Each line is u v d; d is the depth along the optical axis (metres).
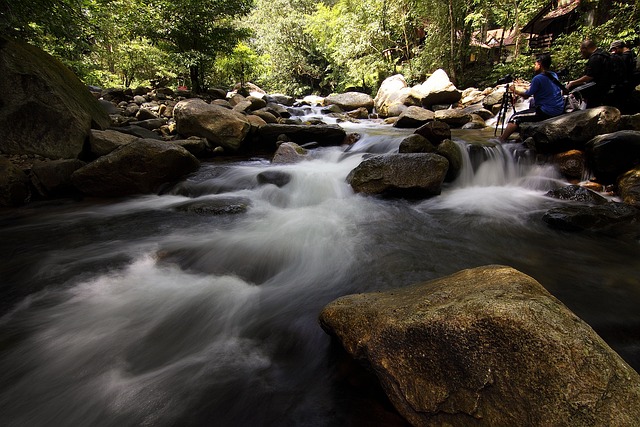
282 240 3.74
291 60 30.52
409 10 18.52
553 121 5.55
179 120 7.17
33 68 5.54
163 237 3.82
